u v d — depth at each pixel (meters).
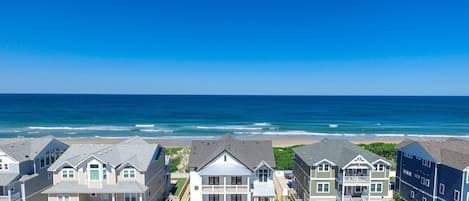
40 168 36.56
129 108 194.62
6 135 96.56
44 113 158.88
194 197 37.84
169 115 159.00
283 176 54.22
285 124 129.00
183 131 108.69
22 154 34.53
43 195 37.00
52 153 39.50
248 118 149.75
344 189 38.47
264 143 42.06
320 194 39.84
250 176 37.44
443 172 34.56
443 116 160.75
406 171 42.12
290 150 66.38
